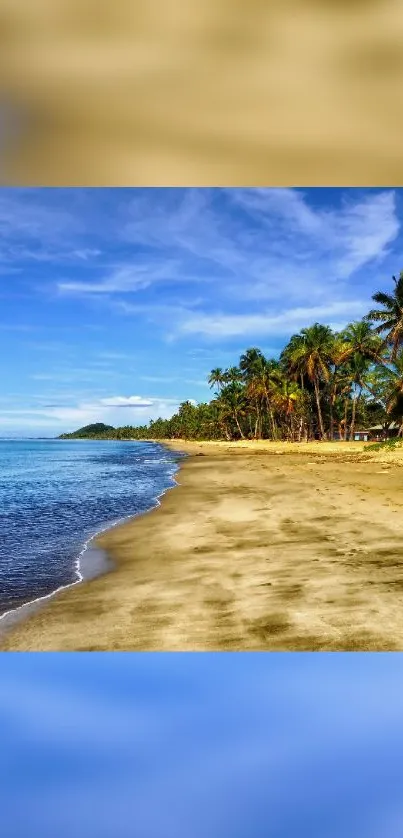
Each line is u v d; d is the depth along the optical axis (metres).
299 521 7.57
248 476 16.98
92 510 10.25
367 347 39.75
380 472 16.83
